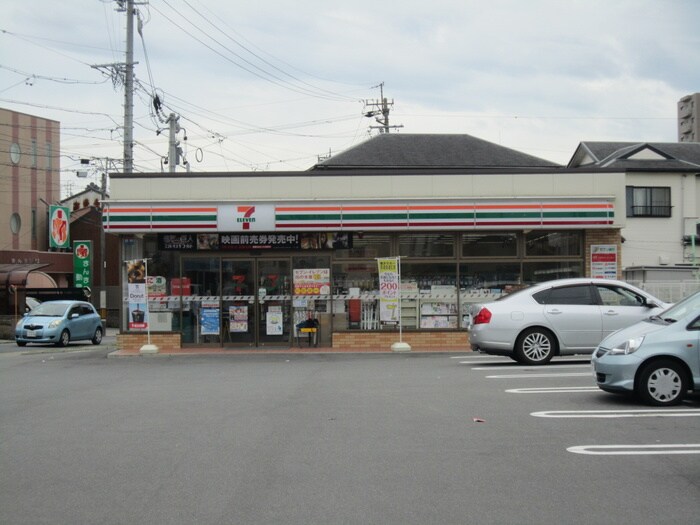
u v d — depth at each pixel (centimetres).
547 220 1973
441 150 3142
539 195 2000
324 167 2994
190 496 587
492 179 2003
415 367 1475
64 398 1126
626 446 727
